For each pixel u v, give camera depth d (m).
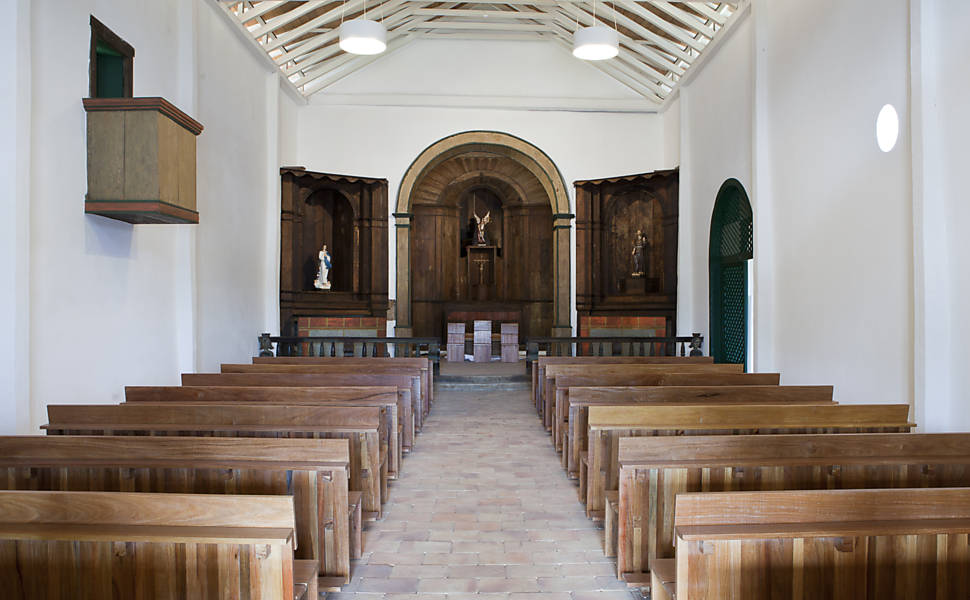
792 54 7.21
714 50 9.93
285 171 11.31
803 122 6.95
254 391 5.09
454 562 3.79
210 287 8.38
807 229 6.87
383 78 13.34
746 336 9.27
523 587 3.47
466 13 11.82
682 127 11.60
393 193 13.38
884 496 2.42
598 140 13.60
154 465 3.12
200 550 2.32
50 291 5.06
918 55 4.79
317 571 3.17
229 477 3.19
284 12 10.44
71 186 5.28
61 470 3.15
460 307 14.83
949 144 4.62
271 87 10.93
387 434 5.25
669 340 10.35
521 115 13.56
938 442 3.42
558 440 6.32
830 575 2.36
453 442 6.84
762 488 3.25
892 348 5.37
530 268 15.52
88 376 5.59
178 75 7.54
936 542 2.38
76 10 5.41
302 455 3.28
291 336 11.24
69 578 2.36
